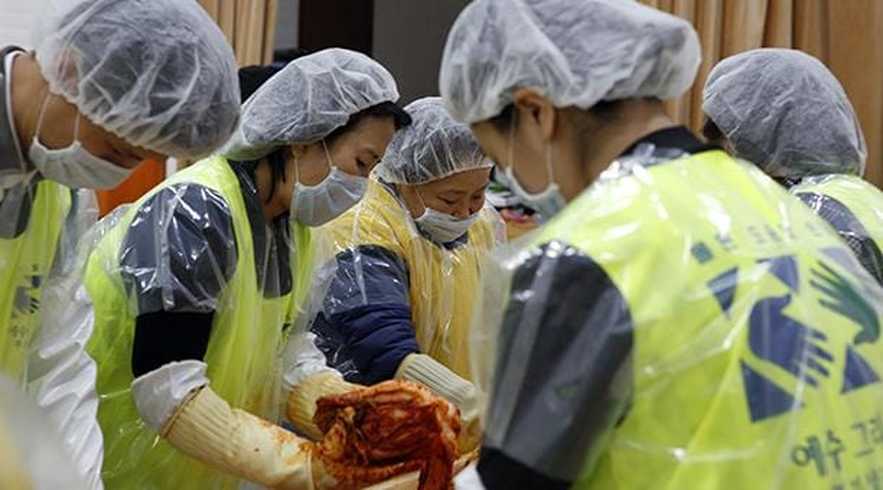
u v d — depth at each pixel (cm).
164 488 164
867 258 164
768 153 182
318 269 183
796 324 96
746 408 93
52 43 126
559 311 92
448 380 178
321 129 155
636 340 91
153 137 132
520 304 94
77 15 126
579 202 99
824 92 181
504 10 105
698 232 96
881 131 321
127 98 127
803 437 93
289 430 169
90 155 132
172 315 147
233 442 147
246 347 160
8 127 129
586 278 92
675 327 92
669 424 93
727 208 100
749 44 317
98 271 157
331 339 186
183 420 146
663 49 101
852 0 320
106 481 161
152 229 149
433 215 196
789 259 99
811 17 324
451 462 146
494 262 100
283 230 168
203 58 132
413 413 147
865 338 100
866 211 168
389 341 182
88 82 125
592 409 92
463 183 193
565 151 104
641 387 93
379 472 147
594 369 91
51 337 148
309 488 147
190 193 151
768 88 180
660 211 96
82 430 143
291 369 178
